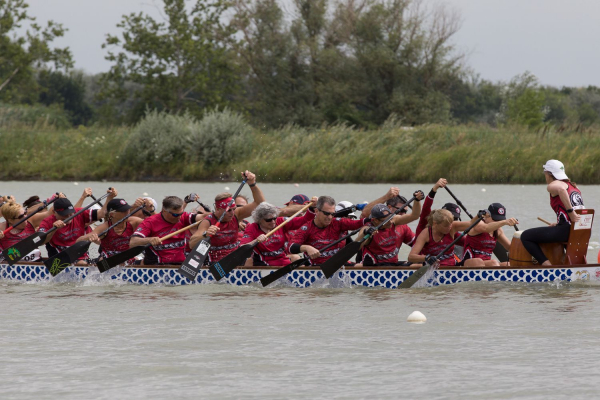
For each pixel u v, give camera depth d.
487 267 36.78
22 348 25.31
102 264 38.06
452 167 113.75
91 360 23.88
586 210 36.44
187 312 31.34
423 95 199.38
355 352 24.66
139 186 113.25
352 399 20.11
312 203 37.97
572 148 114.50
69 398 20.34
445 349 24.94
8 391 20.91
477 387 20.97
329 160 118.56
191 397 20.36
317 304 32.94
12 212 41.47
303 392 20.70
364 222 37.62
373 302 33.25
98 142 131.12
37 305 33.16
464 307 31.73
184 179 124.25
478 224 37.47
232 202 36.91
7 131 133.62
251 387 21.14
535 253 36.97
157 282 38.59
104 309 32.09
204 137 125.12
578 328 27.56
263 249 38.38
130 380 21.83
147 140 126.25
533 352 24.41
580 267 36.41
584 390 20.58
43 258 42.00
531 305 31.95
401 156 117.62
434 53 196.88
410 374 22.22
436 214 36.72
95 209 40.84
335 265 36.59
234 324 28.91
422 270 36.53
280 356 24.25
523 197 90.19
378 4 199.62
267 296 35.16
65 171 126.00
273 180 118.94
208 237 36.62
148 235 38.19
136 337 26.84
